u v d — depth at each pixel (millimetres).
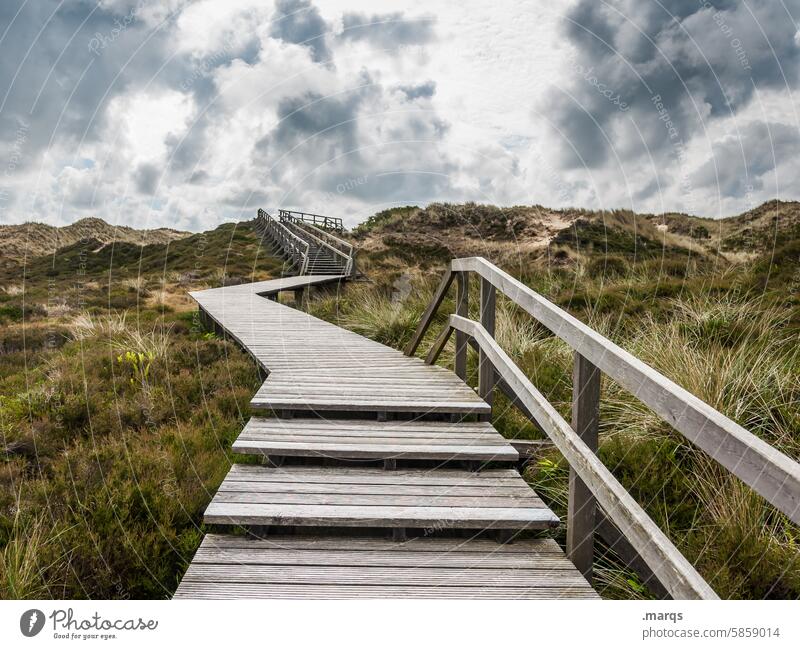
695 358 3525
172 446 3240
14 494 2623
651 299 6004
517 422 3557
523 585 1824
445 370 4492
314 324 7164
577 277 8055
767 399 3057
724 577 1942
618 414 3359
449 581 1836
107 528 2330
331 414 3449
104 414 3812
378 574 1872
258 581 1817
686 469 2678
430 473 2652
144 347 5750
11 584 1932
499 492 2414
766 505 2254
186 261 22438
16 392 4488
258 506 2193
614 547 1968
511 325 5160
